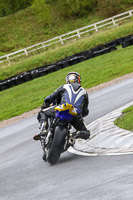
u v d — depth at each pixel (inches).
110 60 4175.7
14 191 848.3
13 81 4402.1
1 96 3909.9
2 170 1116.5
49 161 1019.9
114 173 787.4
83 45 5856.3
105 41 5890.8
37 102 3006.9
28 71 5073.8
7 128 2154.3
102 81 3112.7
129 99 1843.0
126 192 652.1
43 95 3316.9
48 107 1104.2
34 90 3732.8
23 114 2578.7
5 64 6131.9
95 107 1932.8
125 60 3912.4
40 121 1123.9
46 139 1043.9
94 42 5885.8
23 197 778.2
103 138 1130.0
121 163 851.4
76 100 1058.1
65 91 1070.4
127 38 5388.8
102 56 4665.4
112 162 881.5
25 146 1433.3
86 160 973.8
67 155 1103.0
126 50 4598.9
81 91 1080.8
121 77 3016.7
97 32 6560.0
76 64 4643.2
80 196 692.1
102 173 812.0
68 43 6358.3
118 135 1098.1
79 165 940.0
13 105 3225.9
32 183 880.9
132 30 6013.8
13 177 994.1
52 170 963.3
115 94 2198.6
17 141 1610.5
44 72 4542.3
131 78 2810.0
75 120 1072.2
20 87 4141.2
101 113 1686.8
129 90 2180.1
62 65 4606.3
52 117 1083.9
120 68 3518.7
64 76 4005.9
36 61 5713.6
